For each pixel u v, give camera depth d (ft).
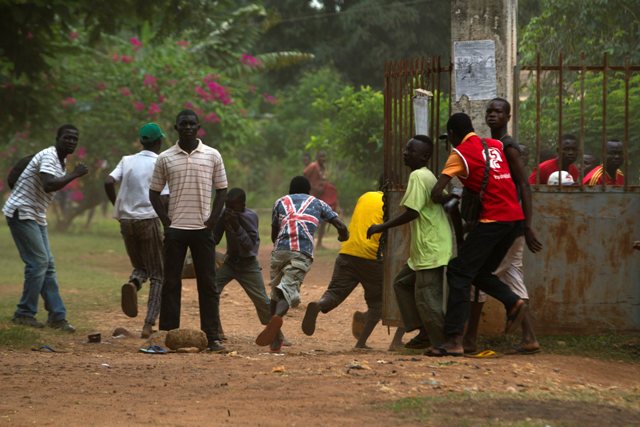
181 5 154.51
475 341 76.23
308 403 56.44
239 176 350.23
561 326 80.28
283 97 385.70
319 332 105.60
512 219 72.33
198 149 85.51
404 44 348.79
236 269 94.94
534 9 185.98
